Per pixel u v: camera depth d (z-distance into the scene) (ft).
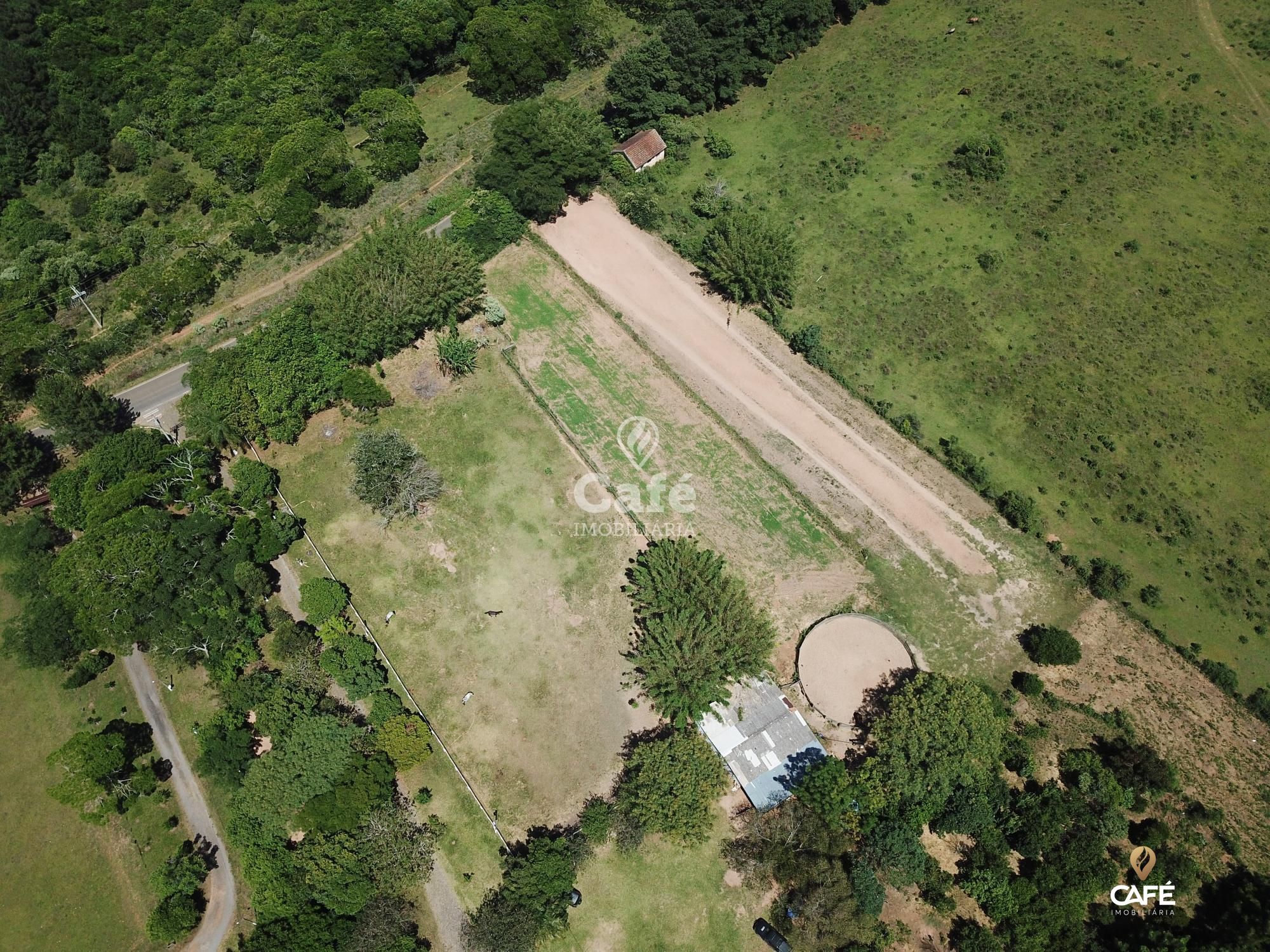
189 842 224.33
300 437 289.74
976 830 205.36
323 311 283.59
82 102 398.83
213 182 376.68
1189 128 349.61
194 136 392.27
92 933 214.90
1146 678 234.17
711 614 225.76
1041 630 240.53
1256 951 184.14
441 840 221.66
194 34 429.38
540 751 232.12
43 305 333.01
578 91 401.49
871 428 281.95
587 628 249.55
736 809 219.41
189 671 248.93
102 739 221.25
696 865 213.46
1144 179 335.67
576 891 210.38
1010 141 353.51
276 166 350.64
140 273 337.11
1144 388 281.54
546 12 404.98
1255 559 250.37
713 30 368.68
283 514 262.26
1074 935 192.34
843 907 194.39
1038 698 231.30
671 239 333.42
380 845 208.74
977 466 267.80
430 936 210.18
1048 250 317.63
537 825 222.89
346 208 358.43
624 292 321.11
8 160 385.70
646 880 212.64
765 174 353.72
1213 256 312.09
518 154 333.42
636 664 230.27
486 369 303.07
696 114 380.99
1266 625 240.53
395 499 266.36
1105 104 359.87
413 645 249.34
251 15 437.17
